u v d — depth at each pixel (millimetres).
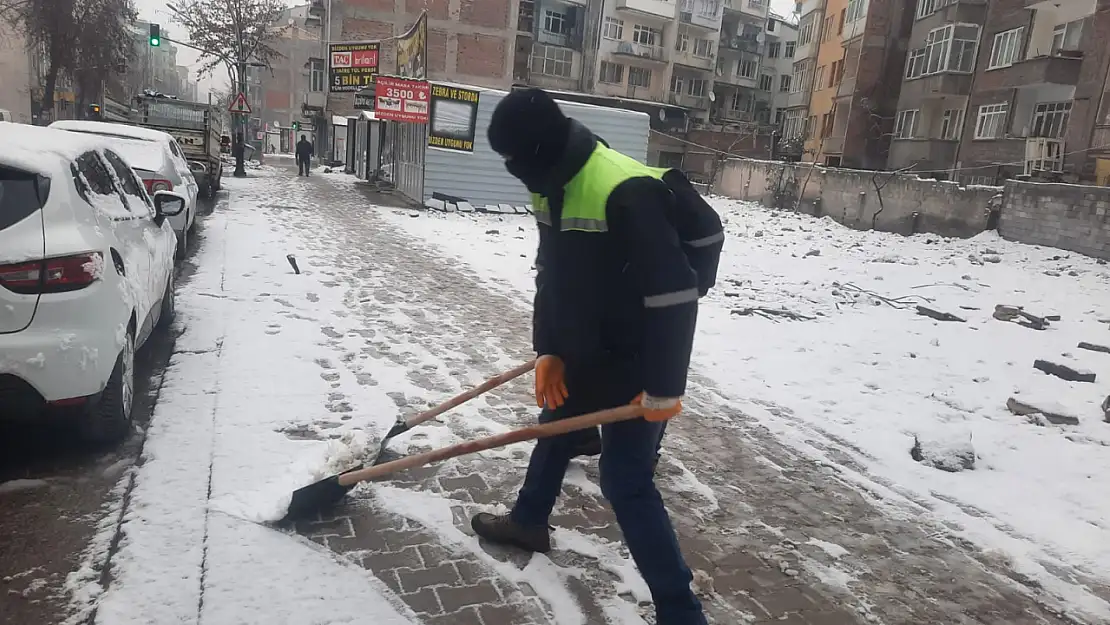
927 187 19172
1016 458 4648
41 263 3260
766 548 3420
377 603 2748
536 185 2402
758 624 2846
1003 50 27547
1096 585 3279
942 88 30172
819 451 4641
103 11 31078
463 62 41156
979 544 3584
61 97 42375
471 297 8258
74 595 2654
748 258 13250
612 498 2492
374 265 9680
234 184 21422
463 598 2834
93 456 3744
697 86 53031
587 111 17672
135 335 4160
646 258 2184
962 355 7109
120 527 3076
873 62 34500
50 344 3248
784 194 26562
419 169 17781
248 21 38594
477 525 3250
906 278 11773
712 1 50188
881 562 3373
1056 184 15398
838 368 6445
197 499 3338
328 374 5227
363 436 3781
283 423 4258
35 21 30250
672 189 2801
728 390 5727
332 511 3369
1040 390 6105
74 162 3914
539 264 2711
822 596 3070
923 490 4160
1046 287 11352
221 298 7203
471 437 4348
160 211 5645
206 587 2732
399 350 6008
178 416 4234
